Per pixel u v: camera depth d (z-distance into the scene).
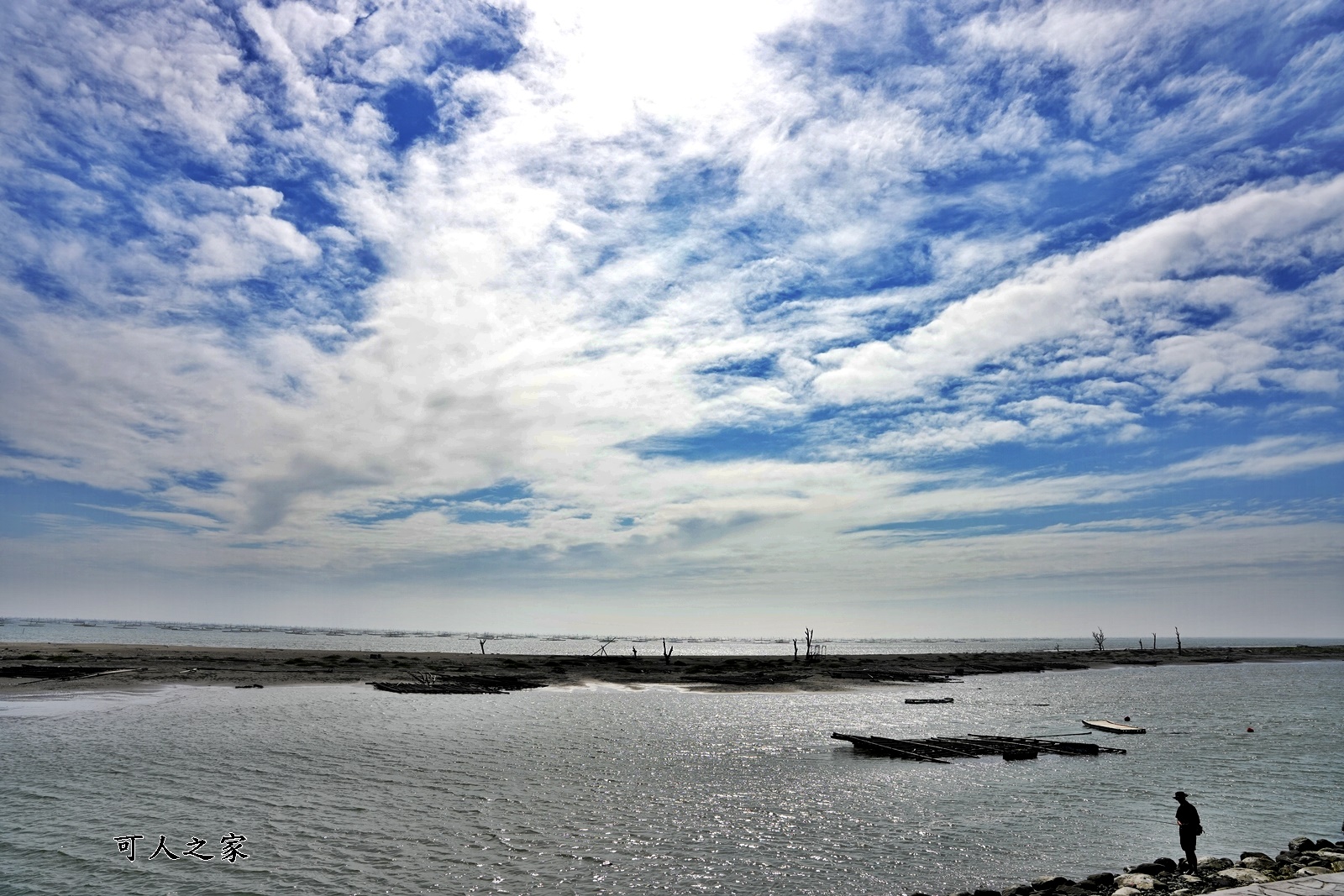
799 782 33.34
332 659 103.62
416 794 29.45
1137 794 31.95
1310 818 28.44
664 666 112.19
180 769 32.94
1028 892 19.23
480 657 123.69
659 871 21.19
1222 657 184.75
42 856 21.44
